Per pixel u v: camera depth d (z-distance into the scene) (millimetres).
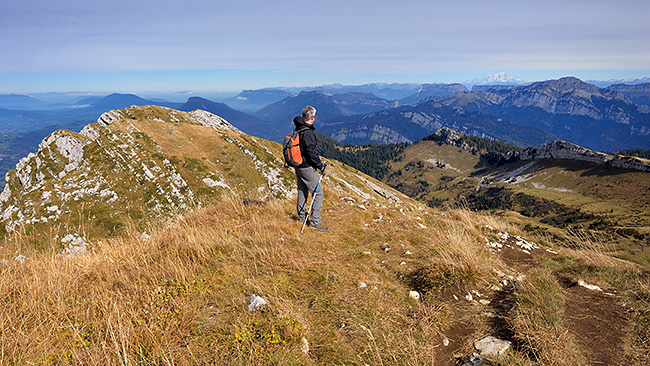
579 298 5023
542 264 6660
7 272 4988
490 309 4691
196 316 3834
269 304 4059
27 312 3945
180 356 3180
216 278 4809
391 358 3469
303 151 7258
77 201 64125
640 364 3391
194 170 77312
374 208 10922
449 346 3877
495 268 6184
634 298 4770
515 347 3736
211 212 9055
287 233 7312
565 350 3533
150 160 74938
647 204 173625
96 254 6094
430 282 5223
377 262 6316
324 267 5465
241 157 86562
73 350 3215
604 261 6359
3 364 3100
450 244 6566
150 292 4320
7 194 83500
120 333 3275
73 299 4199
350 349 3527
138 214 63312
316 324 3926
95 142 80312
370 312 4227
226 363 3076
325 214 9648
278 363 3062
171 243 6223
